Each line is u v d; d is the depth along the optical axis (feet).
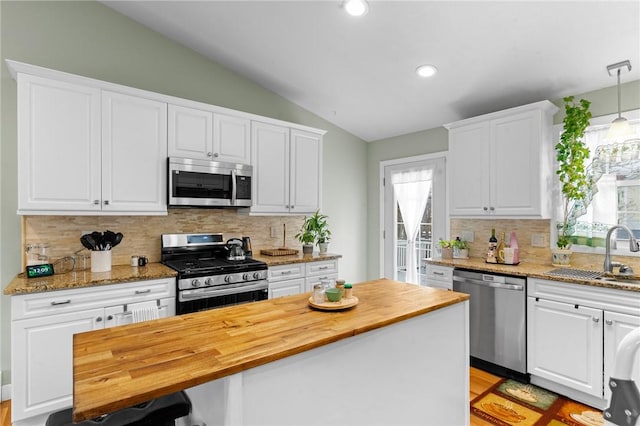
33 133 7.29
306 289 11.07
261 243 12.26
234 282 9.19
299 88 12.04
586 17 6.97
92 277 7.60
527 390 8.38
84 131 7.89
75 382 3.01
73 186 7.75
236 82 11.70
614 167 8.89
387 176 14.85
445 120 12.50
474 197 10.67
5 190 7.91
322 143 13.12
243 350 3.75
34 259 8.03
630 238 7.93
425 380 5.62
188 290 8.41
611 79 8.90
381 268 14.99
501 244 10.43
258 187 10.91
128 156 8.50
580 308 7.67
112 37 9.36
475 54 8.68
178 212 10.41
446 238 12.66
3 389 7.84
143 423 4.00
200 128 9.69
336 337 4.20
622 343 2.34
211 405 3.95
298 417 4.00
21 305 6.54
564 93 9.77
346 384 4.51
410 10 7.55
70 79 7.70
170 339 4.07
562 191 9.47
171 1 8.72
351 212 15.08
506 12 7.20
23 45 8.14
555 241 9.93
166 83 10.26
